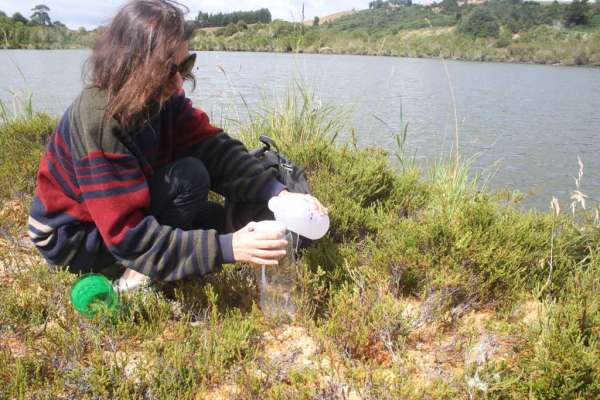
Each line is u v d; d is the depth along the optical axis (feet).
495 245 8.48
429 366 6.63
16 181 11.26
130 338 6.78
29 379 6.00
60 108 28.86
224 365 6.41
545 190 25.70
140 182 6.39
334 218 10.05
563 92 84.64
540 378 5.88
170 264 6.36
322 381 6.23
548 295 7.88
